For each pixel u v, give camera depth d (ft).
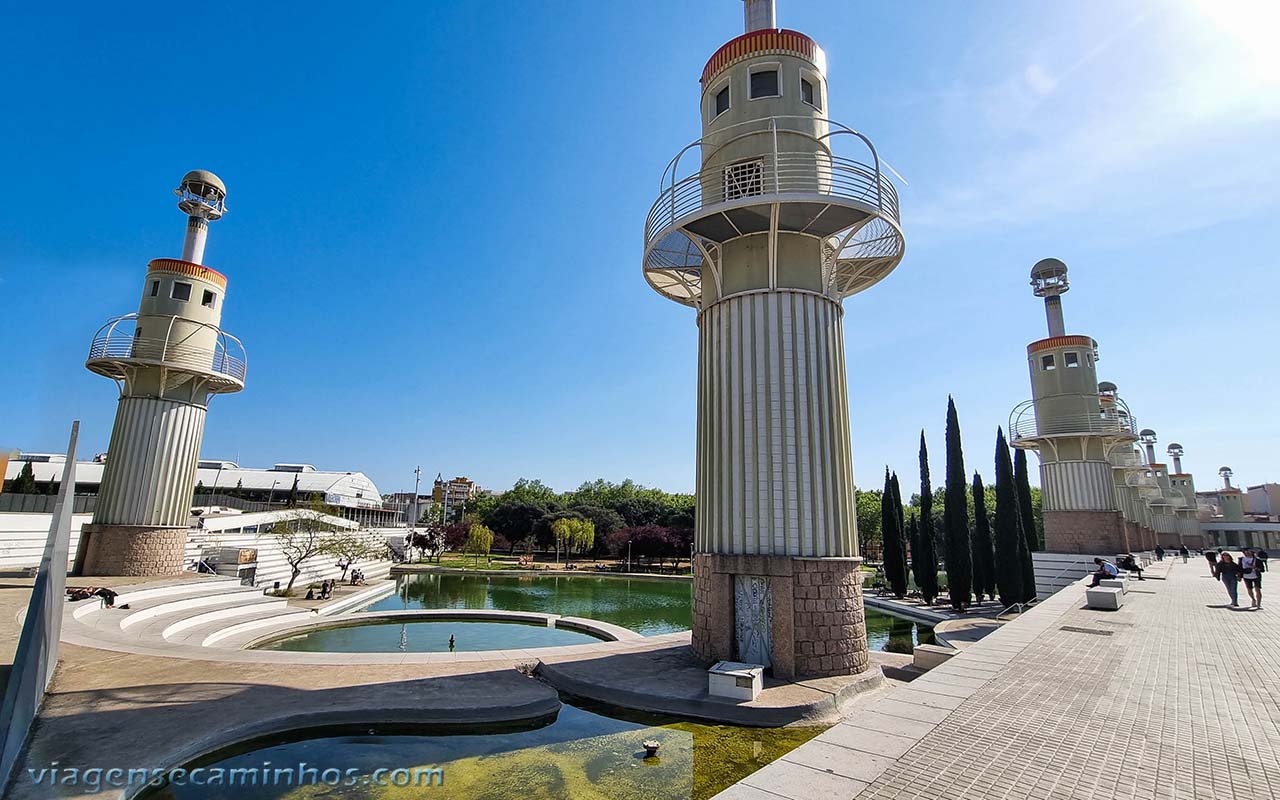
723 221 52.54
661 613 106.83
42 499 99.35
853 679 45.52
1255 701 29.25
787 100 56.29
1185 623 52.11
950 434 108.27
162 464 87.10
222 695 38.99
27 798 24.76
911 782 20.15
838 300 55.88
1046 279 134.31
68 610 60.39
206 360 90.17
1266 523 258.78
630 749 34.32
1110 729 25.38
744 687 40.27
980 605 108.88
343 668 47.34
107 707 35.81
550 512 245.04
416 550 227.40
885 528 126.11
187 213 94.73
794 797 19.04
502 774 30.78
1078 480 122.21
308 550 115.34
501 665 49.78
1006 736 24.52
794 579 47.47
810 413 50.80
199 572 96.43
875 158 52.75
